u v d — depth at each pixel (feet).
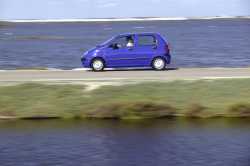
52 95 71.46
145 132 62.34
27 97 71.36
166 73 88.33
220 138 59.16
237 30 537.65
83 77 83.25
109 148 55.67
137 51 95.35
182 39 356.18
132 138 59.72
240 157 51.67
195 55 205.87
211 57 193.88
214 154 52.85
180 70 93.76
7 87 73.10
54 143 57.93
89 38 383.04
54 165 49.98
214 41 322.75
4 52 231.09
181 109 69.51
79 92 72.08
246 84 73.56
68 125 66.18
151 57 95.61
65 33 502.79
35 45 290.97
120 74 87.51
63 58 194.08
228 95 71.36
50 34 475.72
